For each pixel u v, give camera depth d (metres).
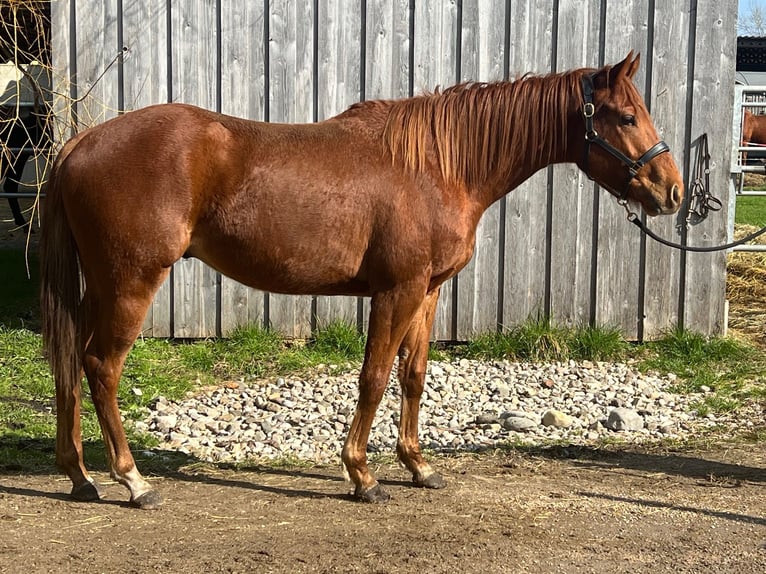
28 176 10.96
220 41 6.64
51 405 5.39
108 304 3.62
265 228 3.68
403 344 4.11
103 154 3.54
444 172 3.86
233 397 5.76
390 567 3.17
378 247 3.78
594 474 4.39
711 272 6.93
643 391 6.00
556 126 4.02
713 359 6.64
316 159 3.74
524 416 5.38
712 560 3.28
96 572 3.08
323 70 6.69
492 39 6.70
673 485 4.20
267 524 3.59
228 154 3.66
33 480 4.12
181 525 3.56
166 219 3.55
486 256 6.86
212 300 6.80
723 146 6.82
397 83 6.72
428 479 4.13
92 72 6.62
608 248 6.88
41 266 3.69
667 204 4.00
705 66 6.74
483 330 6.93
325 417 5.42
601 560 3.26
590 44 6.72
